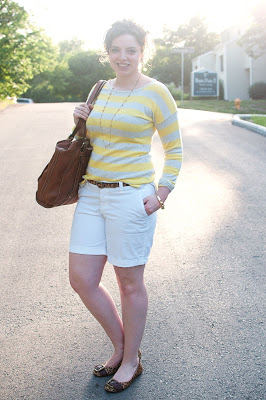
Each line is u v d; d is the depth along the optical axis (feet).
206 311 11.68
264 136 37.55
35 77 182.50
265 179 23.94
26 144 37.11
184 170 26.55
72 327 11.34
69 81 186.70
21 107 81.00
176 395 8.86
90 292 9.15
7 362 10.08
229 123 47.37
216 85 104.01
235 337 10.53
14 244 16.83
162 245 16.03
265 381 9.09
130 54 8.52
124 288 9.15
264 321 11.10
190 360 9.83
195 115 58.90
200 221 18.21
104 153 8.77
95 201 8.95
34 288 13.39
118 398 8.89
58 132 43.19
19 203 21.72
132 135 8.59
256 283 13.03
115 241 8.80
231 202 20.42
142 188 8.77
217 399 8.68
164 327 11.05
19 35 80.64
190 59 166.91
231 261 14.53
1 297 12.92
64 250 16.12
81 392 9.12
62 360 10.09
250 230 17.04
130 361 9.29
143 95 8.63
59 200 9.17
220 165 27.48
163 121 8.82
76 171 9.07
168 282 13.29
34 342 10.78
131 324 9.18
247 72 119.34
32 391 9.18
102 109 8.70
